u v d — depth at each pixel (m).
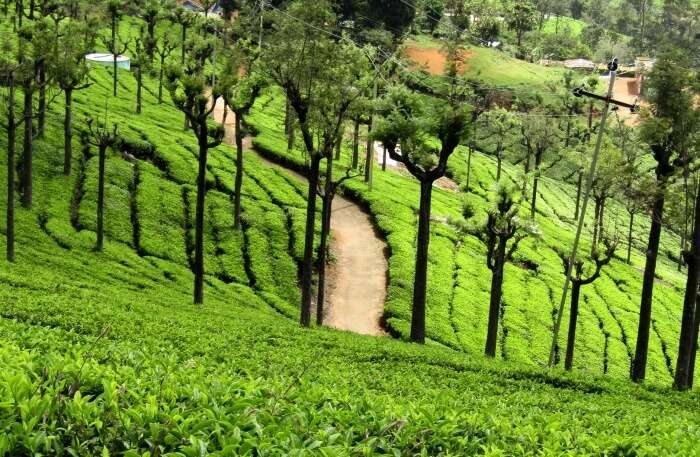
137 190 65.94
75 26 65.88
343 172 83.50
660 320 68.00
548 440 13.47
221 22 104.38
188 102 44.22
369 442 11.16
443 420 12.73
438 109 42.62
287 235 65.56
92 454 9.84
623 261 85.38
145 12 110.38
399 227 71.50
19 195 60.53
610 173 50.38
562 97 117.19
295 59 42.56
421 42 123.50
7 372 10.87
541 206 99.94
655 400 32.19
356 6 110.94
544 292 67.19
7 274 37.03
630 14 198.62
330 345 34.16
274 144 86.38
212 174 73.00
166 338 27.11
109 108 85.06
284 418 11.59
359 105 44.56
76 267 48.91
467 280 64.88
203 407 11.45
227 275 57.88
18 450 9.52
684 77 38.00
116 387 11.27
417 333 44.22
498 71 125.38
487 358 39.44
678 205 40.81
